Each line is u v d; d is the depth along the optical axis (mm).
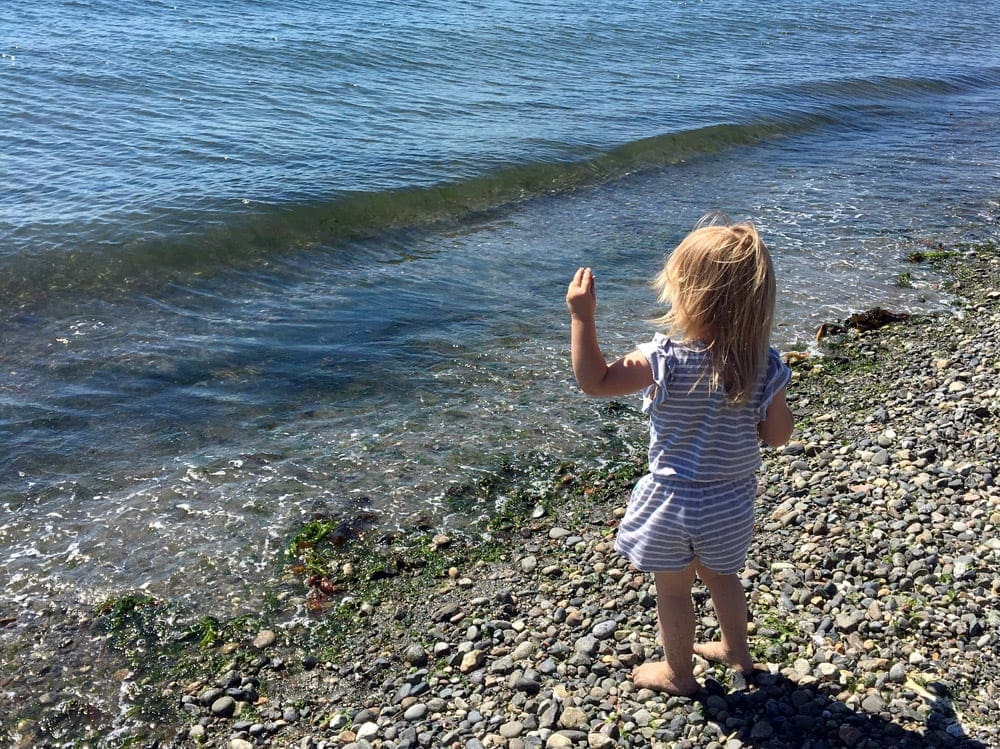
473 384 3629
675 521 1637
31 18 9641
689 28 12398
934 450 2889
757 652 1994
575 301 1583
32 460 3002
